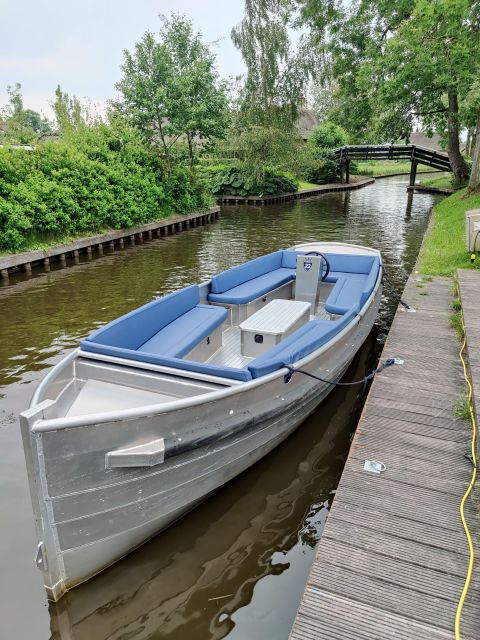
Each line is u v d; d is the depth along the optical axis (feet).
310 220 64.75
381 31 68.69
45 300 28.09
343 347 15.60
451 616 7.11
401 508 9.27
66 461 8.21
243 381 10.88
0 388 17.10
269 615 8.95
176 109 56.39
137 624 8.75
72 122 81.76
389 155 110.32
